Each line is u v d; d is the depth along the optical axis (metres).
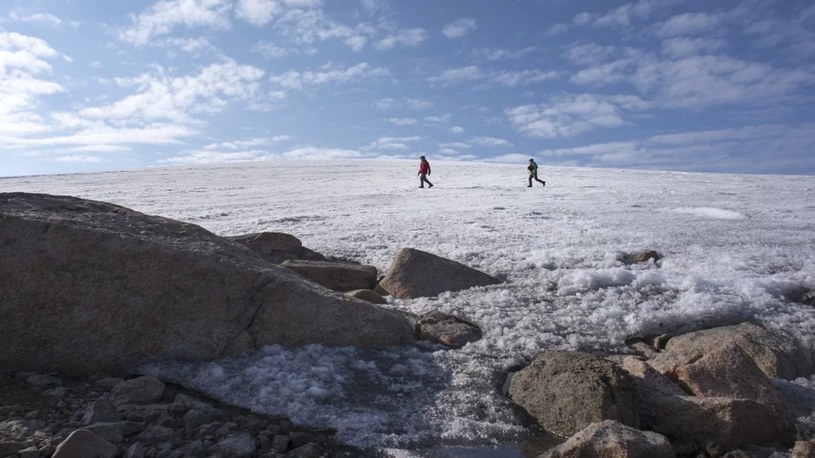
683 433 4.51
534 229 14.25
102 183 34.88
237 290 5.84
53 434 4.03
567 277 8.82
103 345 5.35
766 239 12.78
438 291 8.48
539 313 7.56
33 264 5.30
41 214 5.90
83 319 5.33
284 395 4.89
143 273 5.57
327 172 43.28
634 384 4.95
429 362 5.91
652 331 7.19
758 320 7.36
